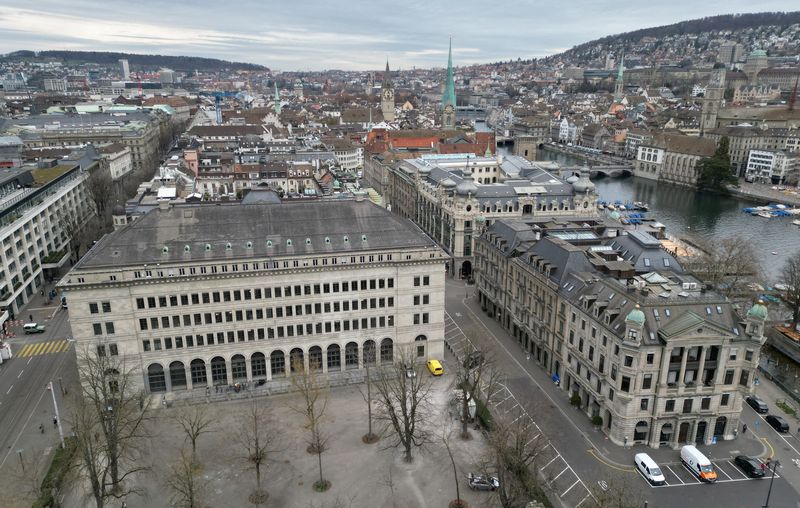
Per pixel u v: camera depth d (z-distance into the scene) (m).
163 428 107.00
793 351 137.62
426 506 87.88
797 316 147.75
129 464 97.06
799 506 87.69
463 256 190.50
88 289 108.81
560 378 121.75
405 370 105.94
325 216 126.62
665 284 109.50
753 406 113.50
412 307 126.88
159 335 114.75
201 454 99.75
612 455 99.50
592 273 119.12
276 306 119.31
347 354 126.94
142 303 112.25
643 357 97.00
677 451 101.12
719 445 102.06
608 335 102.31
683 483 92.62
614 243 142.62
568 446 101.81
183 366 118.31
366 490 91.44
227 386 120.69
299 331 122.31
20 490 89.69
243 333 119.19
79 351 111.56
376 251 121.75
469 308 165.12
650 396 99.69
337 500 88.69
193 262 113.19
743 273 166.50
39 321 152.12
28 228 171.00
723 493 90.31
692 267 166.38
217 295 115.62
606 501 81.56
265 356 121.69
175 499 88.62
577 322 113.25
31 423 107.94
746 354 98.88
